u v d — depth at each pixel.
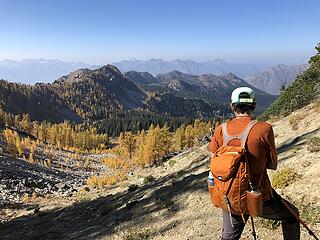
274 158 4.62
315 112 20.88
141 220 14.31
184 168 29.34
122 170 113.75
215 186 4.61
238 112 4.84
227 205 4.53
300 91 27.59
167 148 103.19
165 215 13.72
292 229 5.17
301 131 18.59
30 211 33.06
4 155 105.56
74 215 22.20
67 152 165.38
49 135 188.00
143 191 22.81
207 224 10.76
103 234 14.50
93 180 71.69
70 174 110.44
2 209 37.59
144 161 99.44
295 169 11.52
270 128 4.62
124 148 140.50
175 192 16.30
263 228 8.41
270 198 4.76
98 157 165.88
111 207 19.64
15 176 72.50
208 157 27.45
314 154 12.31
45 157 136.38
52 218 23.73
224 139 4.74
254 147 4.50
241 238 8.26
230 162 4.36
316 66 27.52
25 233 21.06
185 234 10.62
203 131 139.00
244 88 4.80
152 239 11.36
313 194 9.23
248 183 4.42
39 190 60.69
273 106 31.22
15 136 146.00
